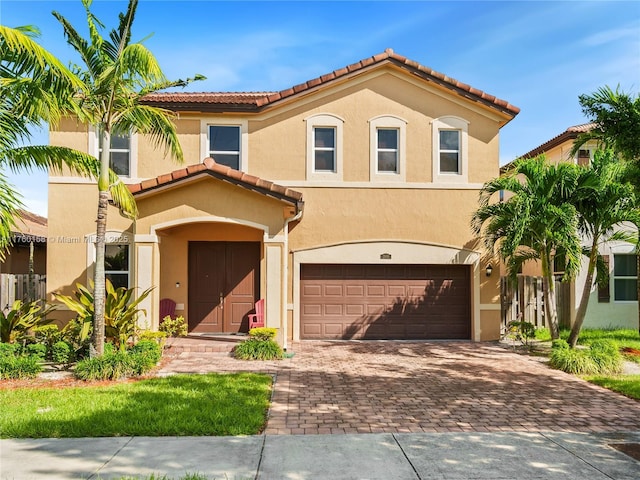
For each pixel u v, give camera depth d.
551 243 12.53
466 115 14.52
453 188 14.35
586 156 16.88
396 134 14.48
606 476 5.06
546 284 12.80
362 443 5.93
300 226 14.09
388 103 14.38
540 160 12.20
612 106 9.29
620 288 15.88
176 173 12.02
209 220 12.25
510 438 6.17
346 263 14.17
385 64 14.27
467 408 7.56
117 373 9.05
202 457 5.43
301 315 14.20
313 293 14.27
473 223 13.45
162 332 11.48
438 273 14.48
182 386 8.41
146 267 12.16
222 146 14.26
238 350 11.27
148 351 10.20
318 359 11.31
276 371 10.01
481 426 6.71
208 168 12.02
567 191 11.52
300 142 14.20
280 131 14.20
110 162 13.79
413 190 14.28
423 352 12.34
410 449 5.74
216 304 14.47
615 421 6.96
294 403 7.75
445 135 14.65
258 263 14.61
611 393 8.49
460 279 14.53
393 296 14.37
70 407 7.05
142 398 7.55
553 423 6.86
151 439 6.00
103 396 7.67
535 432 6.45
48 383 8.73
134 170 13.77
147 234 12.21
